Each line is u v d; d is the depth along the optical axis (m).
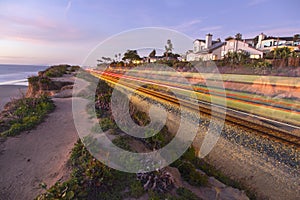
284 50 21.75
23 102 8.07
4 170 3.73
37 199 2.80
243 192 3.54
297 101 9.63
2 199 3.01
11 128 5.47
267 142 5.45
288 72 14.33
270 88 12.23
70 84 14.78
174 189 3.11
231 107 9.28
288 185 3.74
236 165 4.48
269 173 4.11
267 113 8.25
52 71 21.97
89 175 3.02
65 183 2.95
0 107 11.03
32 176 3.54
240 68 17.88
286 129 6.38
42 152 4.41
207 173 4.25
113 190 2.98
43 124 6.09
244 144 5.39
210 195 3.29
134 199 2.82
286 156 4.70
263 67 16.67
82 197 2.77
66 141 4.94
